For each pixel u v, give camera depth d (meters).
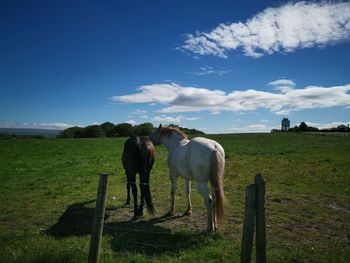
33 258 5.25
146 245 6.11
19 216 8.61
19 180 14.35
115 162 20.81
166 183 13.27
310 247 6.10
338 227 7.48
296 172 15.80
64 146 33.09
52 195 11.22
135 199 8.23
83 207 9.55
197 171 6.79
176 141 8.52
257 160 21.02
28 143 36.12
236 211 8.71
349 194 11.01
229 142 39.81
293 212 8.69
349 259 5.53
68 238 6.61
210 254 5.55
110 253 5.55
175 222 7.86
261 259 4.34
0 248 5.84
